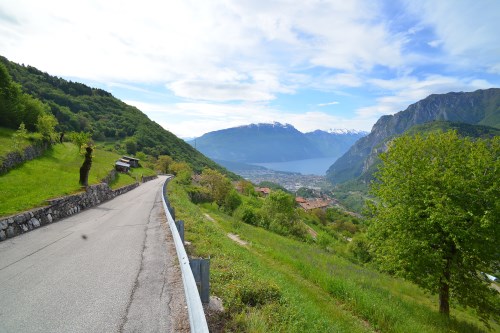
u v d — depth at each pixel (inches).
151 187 1764.3
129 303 221.8
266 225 1593.3
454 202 525.0
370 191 695.7
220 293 258.2
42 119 1808.6
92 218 682.2
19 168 1075.3
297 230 1674.5
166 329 183.2
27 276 282.0
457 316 663.8
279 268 605.9
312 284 534.9
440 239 545.0
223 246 518.0
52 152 1768.0
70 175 1170.0
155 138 6919.3
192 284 170.2
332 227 3474.4
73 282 266.1
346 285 506.6
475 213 514.9
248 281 291.1
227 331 197.8
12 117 1803.6
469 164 534.0
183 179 2474.2
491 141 567.5
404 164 603.8
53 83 7155.5
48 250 385.1
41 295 235.8
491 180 523.8
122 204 980.6
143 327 185.3
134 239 455.2
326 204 5649.6
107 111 7249.0
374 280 769.6
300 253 924.0
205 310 217.3
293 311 262.7
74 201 783.1
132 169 2731.3
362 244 1355.8
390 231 605.0
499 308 526.0
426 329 416.2
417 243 535.8
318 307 376.8
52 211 644.1
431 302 702.5
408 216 565.9
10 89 1932.8
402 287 791.1
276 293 285.9
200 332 135.0
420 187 559.2
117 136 6008.9
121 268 309.0
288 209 1765.5
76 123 5152.6
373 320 402.6
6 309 210.7
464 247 514.0
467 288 541.3
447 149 600.1
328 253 1187.3
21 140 1344.7
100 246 408.2
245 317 216.5
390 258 597.6
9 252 374.6
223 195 2004.2
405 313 468.1
